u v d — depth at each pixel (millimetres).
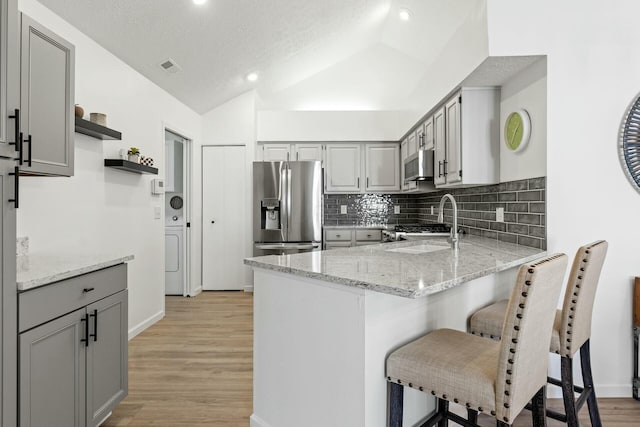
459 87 2803
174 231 4961
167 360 2820
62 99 1854
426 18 3703
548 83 2232
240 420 2029
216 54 3764
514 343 1108
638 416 2066
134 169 3090
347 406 1416
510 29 2215
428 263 1729
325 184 5234
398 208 5492
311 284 1551
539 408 1321
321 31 4215
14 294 1363
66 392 1595
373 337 1385
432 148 3633
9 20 1409
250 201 5039
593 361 2281
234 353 2959
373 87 5473
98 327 1807
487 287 2141
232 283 5066
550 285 1218
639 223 2227
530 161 2428
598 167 2236
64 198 2496
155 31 3006
